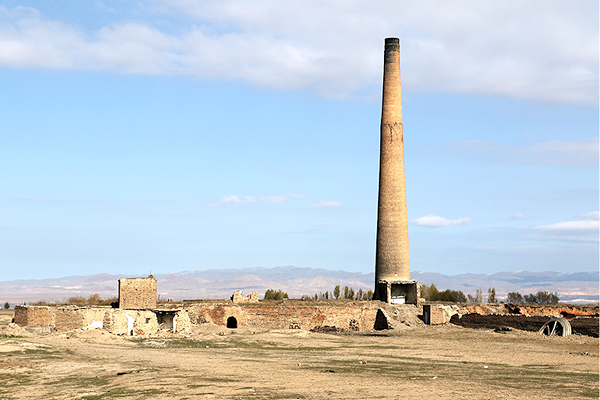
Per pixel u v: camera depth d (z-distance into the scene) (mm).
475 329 72000
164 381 30125
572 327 65938
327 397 26469
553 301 126750
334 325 75000
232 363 38250
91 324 56750
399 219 91438
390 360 43406
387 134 93438
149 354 42250
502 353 49844
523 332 65875
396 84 94500
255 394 27031
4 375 32625
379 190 93312
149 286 65750
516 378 33969
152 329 56781
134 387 28766
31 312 54344
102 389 29031
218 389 28094
